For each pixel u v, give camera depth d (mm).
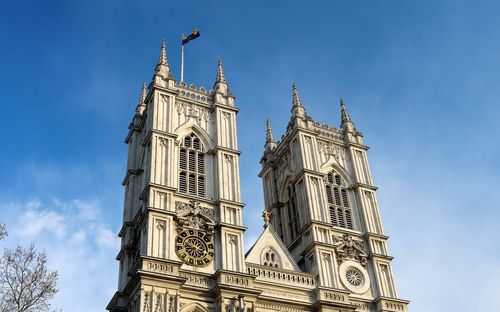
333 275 70875
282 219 84312
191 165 72688
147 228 63469
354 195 82375
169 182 68062
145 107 83812
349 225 78688
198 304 61031
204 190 71062
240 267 65188
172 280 59625
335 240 75250
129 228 72750
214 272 63969
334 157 84938
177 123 75250
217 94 80438
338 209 79625
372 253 75812
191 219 66812
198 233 66250
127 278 68562
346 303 67938
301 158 81188
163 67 79625
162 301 58156
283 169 87750
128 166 79688
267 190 90562
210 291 62219
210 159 74438
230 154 74750
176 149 72688
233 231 67625
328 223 75188
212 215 68625
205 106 79125
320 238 73688
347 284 71562
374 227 79312
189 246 64750
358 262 74625
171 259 62031
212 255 65438
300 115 86312
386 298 71625
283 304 65500
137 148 80812
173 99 76500
